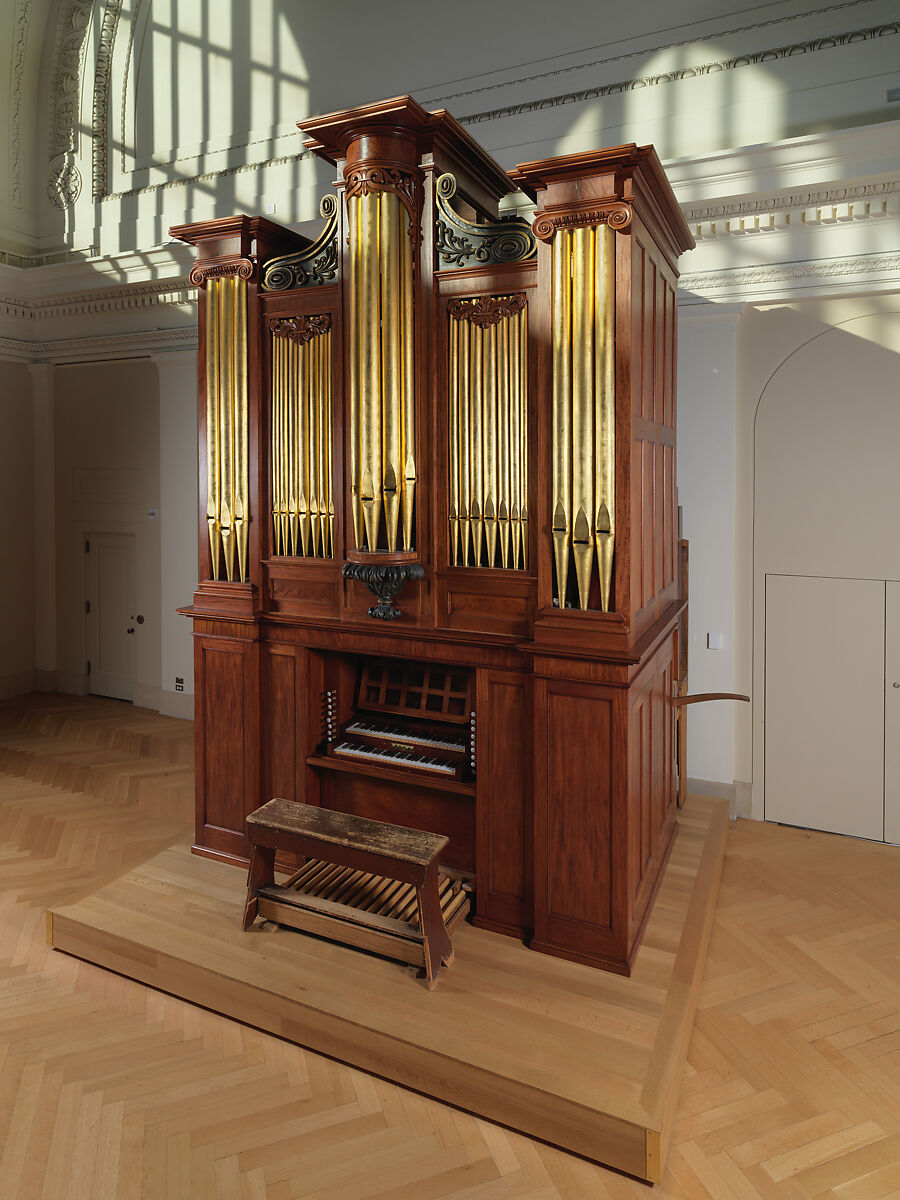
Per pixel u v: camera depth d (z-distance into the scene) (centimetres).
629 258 303
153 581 736
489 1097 270
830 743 488
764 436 493
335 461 378
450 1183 247
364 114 335
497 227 336
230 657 410
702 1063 296
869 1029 315
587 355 310
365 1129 268
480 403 343
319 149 365
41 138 735
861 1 443
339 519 380
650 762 367
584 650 318
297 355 382
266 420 397
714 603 505
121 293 696
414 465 353
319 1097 281
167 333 686
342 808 417
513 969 325
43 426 782
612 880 323
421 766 380
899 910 402
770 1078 289
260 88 627
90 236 717
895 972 352
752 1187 246
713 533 503
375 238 340
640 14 497
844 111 451
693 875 401
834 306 470
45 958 361
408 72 569
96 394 750
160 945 339
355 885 369
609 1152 253
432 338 352
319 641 389
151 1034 312
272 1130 266
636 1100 256
